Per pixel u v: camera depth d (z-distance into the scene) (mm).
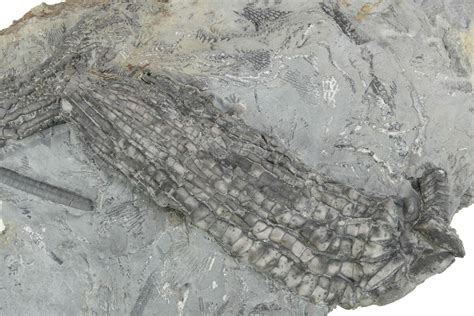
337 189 191
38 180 215
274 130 205
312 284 185
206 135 194
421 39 217
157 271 207
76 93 203
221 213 187
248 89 207
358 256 183
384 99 209
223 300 204
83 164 213
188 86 207
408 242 186
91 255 214
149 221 208
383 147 209
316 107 206
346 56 209
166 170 191
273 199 187
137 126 195
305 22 213
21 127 211
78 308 215
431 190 207
